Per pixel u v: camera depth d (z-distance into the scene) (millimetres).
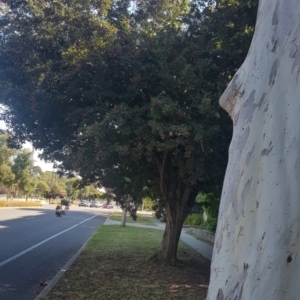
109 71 9852
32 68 9984
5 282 10273
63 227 27750
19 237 20219
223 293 3057
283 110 3057
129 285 9883
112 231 26031
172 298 8711
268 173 2963
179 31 10938
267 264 2758
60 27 10109
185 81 9469
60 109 10297
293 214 2781
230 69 10297
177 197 12672
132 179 12586
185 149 9328
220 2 10570
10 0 10195
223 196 3377
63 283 9906
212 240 21625
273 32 3336
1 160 53125
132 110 9211
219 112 9328
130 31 10539
